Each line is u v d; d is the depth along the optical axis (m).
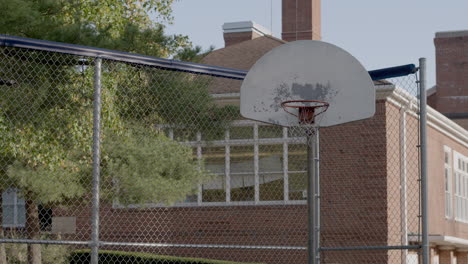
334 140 21.97
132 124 13.88
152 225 22.27
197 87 14.19
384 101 21.41
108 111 12.88
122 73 13.13
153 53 15.25
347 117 10.32
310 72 10.49
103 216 21.88
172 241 22.38
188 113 14.09
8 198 22.55
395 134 22.14
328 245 21.62
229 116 14.84
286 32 33.00
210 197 22.38
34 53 11.07
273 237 21.77
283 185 21.91
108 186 16.16
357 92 10.35
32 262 15.84
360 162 21.64
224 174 22.22
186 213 22.44
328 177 21.89
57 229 17.97
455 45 45.62
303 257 21.48
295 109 10.40
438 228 27.30
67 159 13.65
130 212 22.19
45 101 12.22
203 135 15.02
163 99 13.58
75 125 12.68
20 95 11.79
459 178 31.45
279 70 10.51
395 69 10.73
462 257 31.75
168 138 15.95
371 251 21.16
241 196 22.17
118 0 17.80
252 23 31.86
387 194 21.31
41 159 12.74
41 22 12.43
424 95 10.38
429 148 26.42
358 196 21.56
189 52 15.64
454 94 45.34
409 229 22.45
